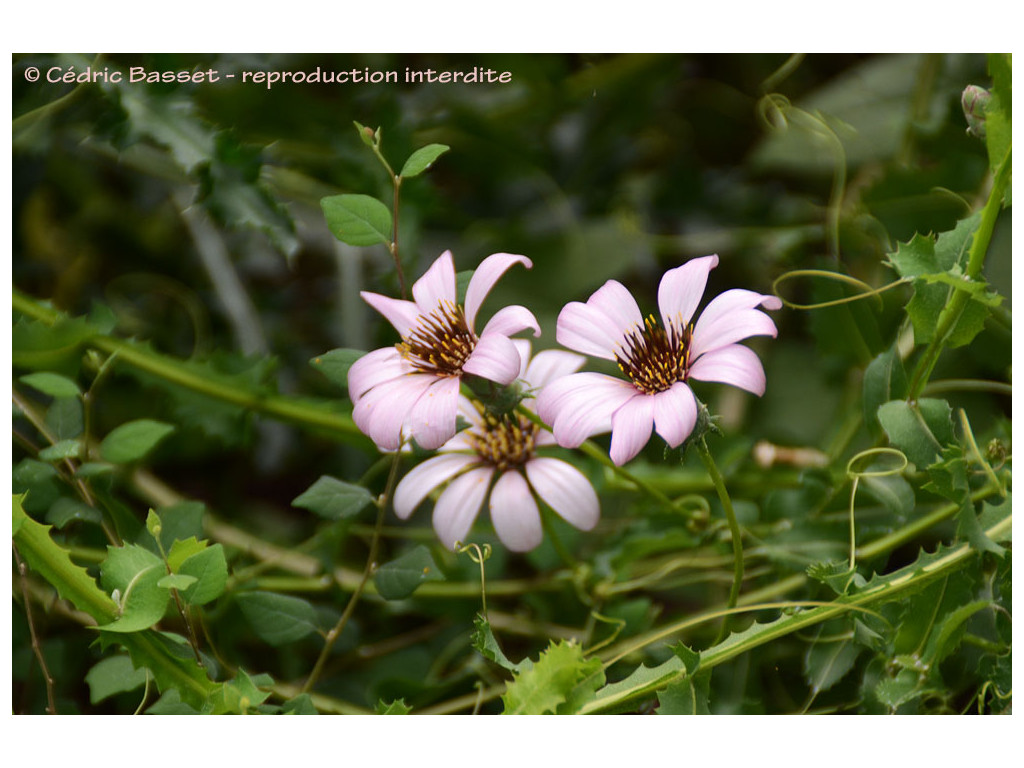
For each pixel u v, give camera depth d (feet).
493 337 1.83
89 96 2.27
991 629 1.97
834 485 2.18
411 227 2.31
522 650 2.27
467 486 2.07
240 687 1.90
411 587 2.03
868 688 1.97
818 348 2.28
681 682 1.91
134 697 2.12
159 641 1.89
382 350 1.91
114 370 2.21
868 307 2.26
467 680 2.22
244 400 2.21
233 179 2.17
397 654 2.27
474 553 2.26
